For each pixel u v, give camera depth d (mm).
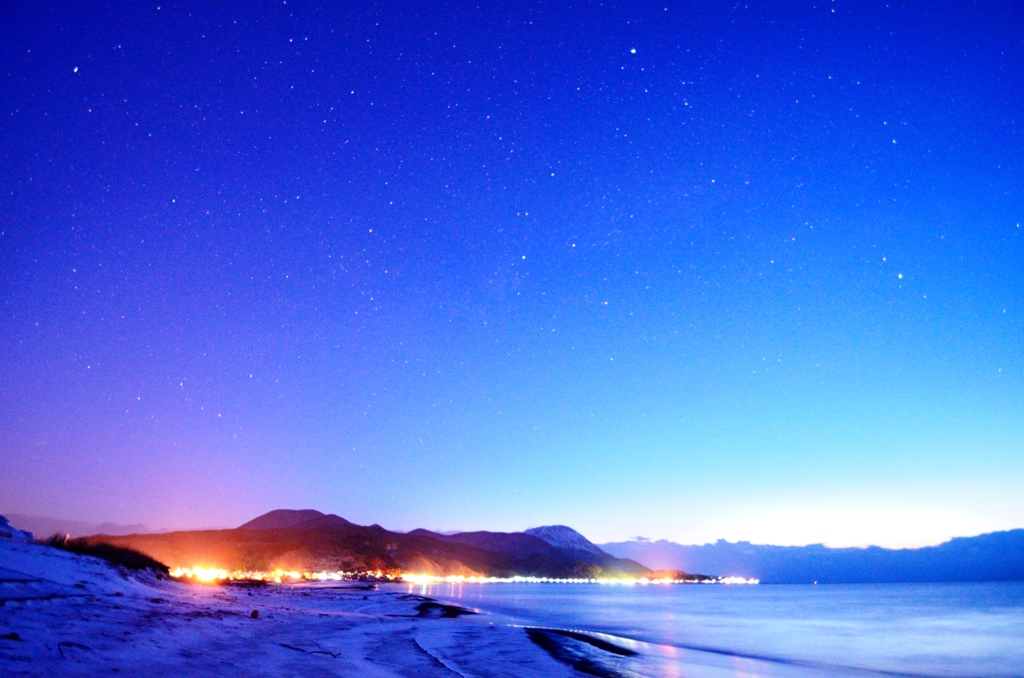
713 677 17875
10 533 21250
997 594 129250
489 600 77562
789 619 54375
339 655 14000
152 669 8961
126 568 24141
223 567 139750
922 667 24234
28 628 9836
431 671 13656
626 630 38219
